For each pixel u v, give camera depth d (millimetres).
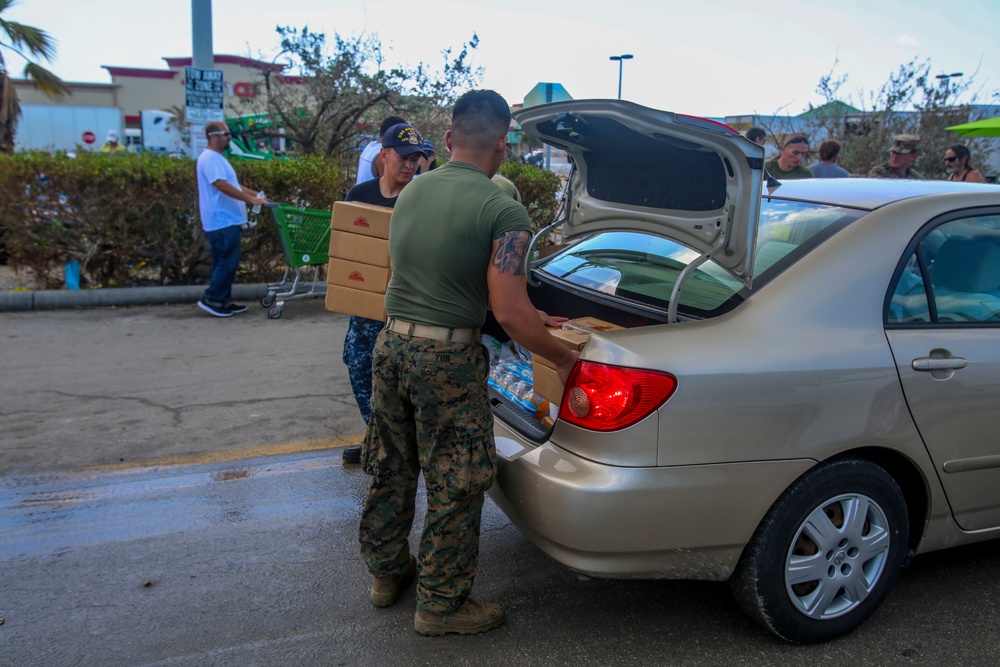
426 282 2689
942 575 3457
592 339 2697
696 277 3141
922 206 3086
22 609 3057
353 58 10898
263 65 10984
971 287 3107
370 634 2965
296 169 8859
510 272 2570
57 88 16297
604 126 3010
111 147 13883
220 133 7469
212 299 7863
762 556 2746
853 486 2842
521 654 2863
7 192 7871
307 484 4250
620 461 2566
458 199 2668
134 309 8164
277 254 9117
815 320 2781
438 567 2869
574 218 3766
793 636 2875
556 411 2924
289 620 3039
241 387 5785
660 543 2621
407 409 2873
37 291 7996
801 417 2691
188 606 3109
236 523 3801
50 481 4180
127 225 8297
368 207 3916
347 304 3980
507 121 2801
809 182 3646
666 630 3025
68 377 5891
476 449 2756
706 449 2604
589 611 3146
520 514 2799
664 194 3199
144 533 3674
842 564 2896
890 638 2996
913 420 2865
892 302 2916
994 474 3102
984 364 2969
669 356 2590
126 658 2789
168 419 5117
